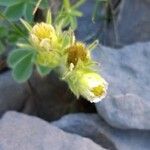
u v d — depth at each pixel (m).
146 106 0.29
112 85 0.30
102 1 0.36
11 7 0.27
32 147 0.27
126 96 0.29
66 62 0.21
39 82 0.33
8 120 0.28
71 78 0.21
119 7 0.38
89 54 0.21
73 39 0.21
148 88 0.31
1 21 0.29
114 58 0.32
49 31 0.21
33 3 0.27
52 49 0.21
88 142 0.27
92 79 0.20
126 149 0.29
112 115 0.29
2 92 0.32
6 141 0.27
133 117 0.29
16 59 0.26
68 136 0.27
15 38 0.28
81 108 0.34
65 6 0.27
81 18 0.38
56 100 0.34
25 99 0.33
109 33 0.37
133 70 0.32
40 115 0.34
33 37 0.21
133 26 0.37
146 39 0.37
